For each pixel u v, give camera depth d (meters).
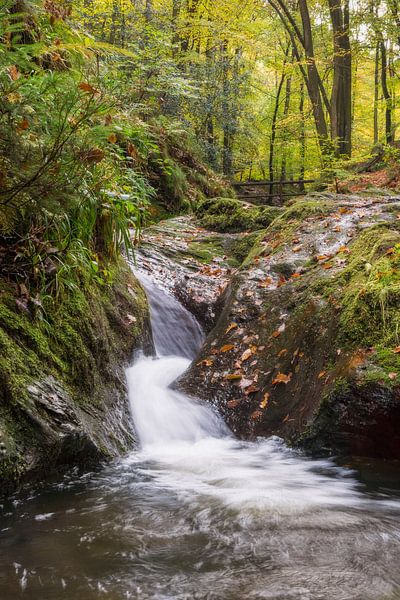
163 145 11.05
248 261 6.13
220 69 17.28
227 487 3.12
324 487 3.14
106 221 4.57
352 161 14.48
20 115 2.78
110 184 4.37
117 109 4.93
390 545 2.36
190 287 6.67
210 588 1.96
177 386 4.63
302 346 4.35
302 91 23.53
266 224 8.67
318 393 3.86
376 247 4.68
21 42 3.81
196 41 18.83
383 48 19.05
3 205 3.21
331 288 4.58
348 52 16.28
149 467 3.47
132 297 5.14
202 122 17.20
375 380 3.50
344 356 3.86
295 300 4.81
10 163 2.93
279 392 4.24
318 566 2.16
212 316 6.30
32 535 2.38
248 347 4.77
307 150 21.92
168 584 1.99
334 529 2.53
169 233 8.52
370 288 4.05
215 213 9.38
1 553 2.21
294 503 2.87
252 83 22.19
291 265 5.48
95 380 3.79
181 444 4.05
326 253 5.48
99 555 2.21
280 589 1.96
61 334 3.58
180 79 11.03
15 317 3.26
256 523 2.59
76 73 3.23
